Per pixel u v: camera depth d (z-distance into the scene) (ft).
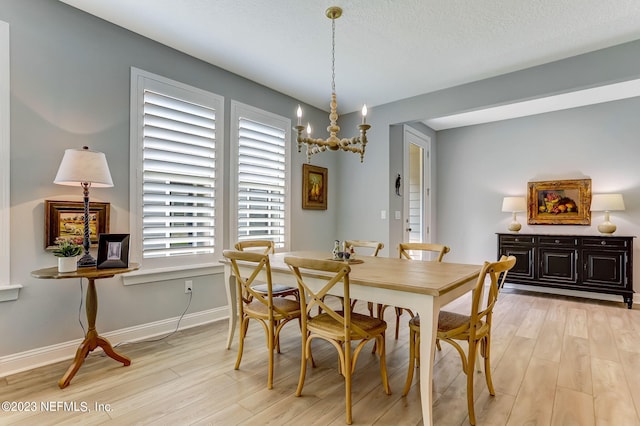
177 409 6.07
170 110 9.89
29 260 7.55
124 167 9.02
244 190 11.98
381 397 6.56
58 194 7.95
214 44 9.68
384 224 14.64
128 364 7.81
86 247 7.57
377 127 14.80
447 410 6.13
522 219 16.66
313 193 14.83
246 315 7.72
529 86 10.83
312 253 10.42
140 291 9.41
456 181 18.79
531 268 15.08
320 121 15.34
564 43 9.29
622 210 13.88
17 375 7.25
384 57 10.27
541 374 7.47
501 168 17.37
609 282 13.34
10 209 7.31
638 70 9.05
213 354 8.49
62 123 8.01
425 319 5.54
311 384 7.06
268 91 12.86
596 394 6.61
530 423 5.70
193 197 10.52
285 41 9.45
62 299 8.05
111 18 8.55
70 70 8.13
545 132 16.11
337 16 8.13
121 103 8.96
